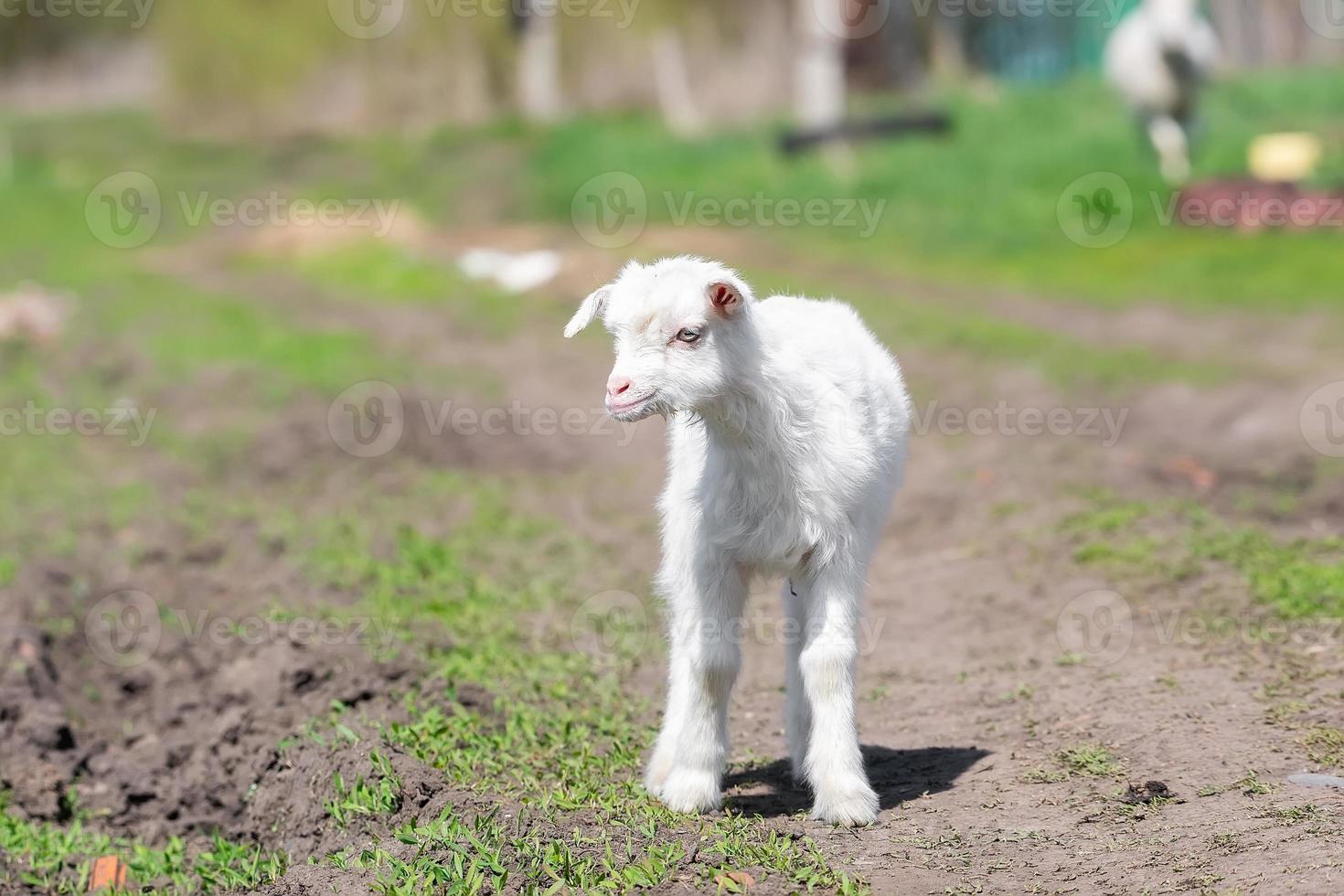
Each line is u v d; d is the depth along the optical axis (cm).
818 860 520
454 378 1480
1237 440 1237
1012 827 555
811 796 611
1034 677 755
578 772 626
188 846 664
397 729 651
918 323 1695
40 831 675
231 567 1011
